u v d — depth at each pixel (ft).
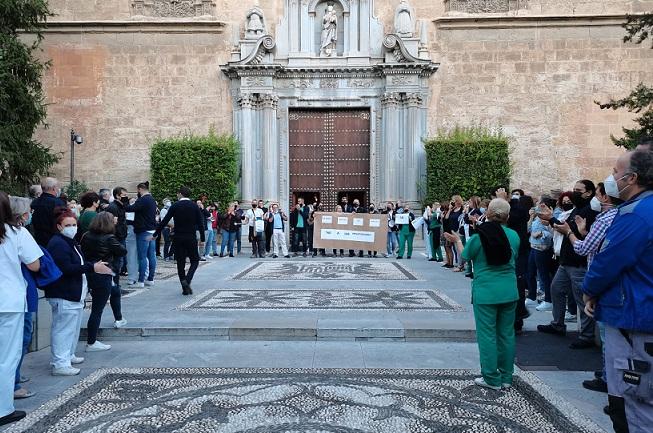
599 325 18.67
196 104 76.48
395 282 41.06
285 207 77.41
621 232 10.89
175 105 76.48
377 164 77.15
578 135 74.74
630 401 10.90
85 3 76.33
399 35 74.54
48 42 76.38
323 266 52.42
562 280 25.55
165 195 71.26
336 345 24.23
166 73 76.54
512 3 75.36
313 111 78.64
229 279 42.96
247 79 75.05
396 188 75.51
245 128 75.10
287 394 17.34
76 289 20.26
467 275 43.75
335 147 78.64
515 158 75.20
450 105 75.77
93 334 23.34
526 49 75.20
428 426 14.74
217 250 70.38
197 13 76.48
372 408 16.10
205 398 16.98
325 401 16.69
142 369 20.44
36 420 15.28
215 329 25.32
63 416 15.58
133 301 32.71
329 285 39.47
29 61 60.29
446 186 71.15
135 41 76.43
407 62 74.13
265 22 76.69
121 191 36.24
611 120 74.43
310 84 77.00
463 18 74.69
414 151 74.79
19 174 59.57
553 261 31.65
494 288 17.89
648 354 10.62
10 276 15.94
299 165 78.64
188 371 20.08
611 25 73.92
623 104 54.19
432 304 31.63
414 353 22.89
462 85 75.66
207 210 59.21
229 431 14.40
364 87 76.95
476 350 23.41
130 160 76.43
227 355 22.54
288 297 34.06
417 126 75.31
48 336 24.82
